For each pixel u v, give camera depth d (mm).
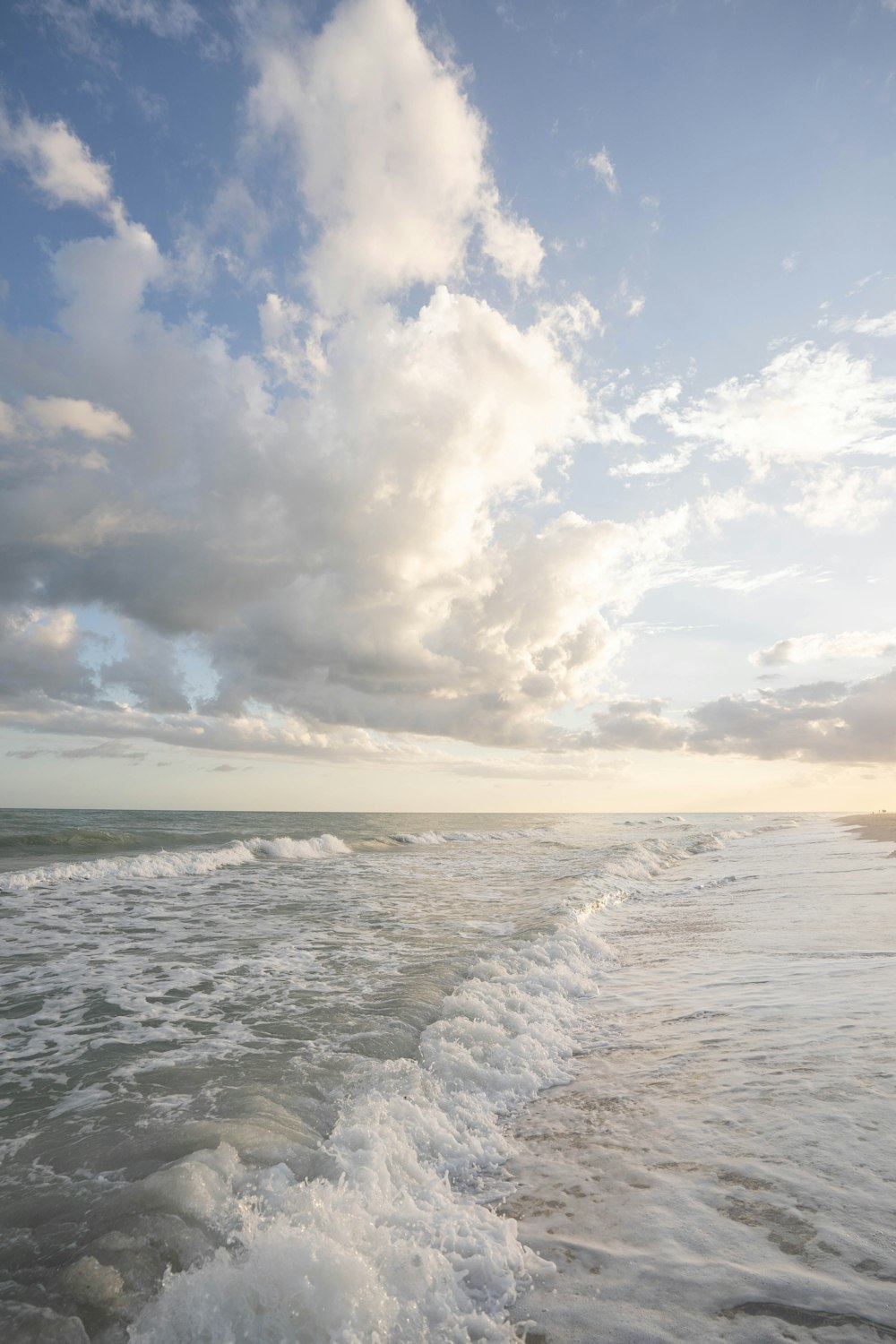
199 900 14086
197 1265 2840
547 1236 3279
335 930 10969
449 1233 3215
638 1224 3320
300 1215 3141
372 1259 2938
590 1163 3969
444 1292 2826
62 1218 3256
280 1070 5195
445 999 6918
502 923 11625
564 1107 4781
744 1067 5203
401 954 9172
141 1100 4652
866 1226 3186
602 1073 5363
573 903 13266
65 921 11609
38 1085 4926
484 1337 2611
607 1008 7078
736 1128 4234
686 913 13117
